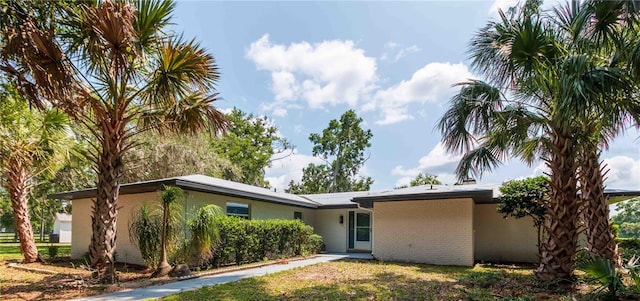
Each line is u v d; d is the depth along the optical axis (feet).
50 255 45.21
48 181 57.26
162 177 61.82
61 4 20.29
